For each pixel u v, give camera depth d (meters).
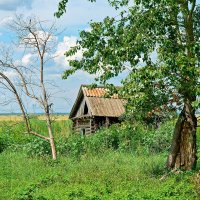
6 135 40.12
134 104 22.58
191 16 23.94
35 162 29.25
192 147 24.66
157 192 18.73
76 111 49.22
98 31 23.89
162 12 22.91
